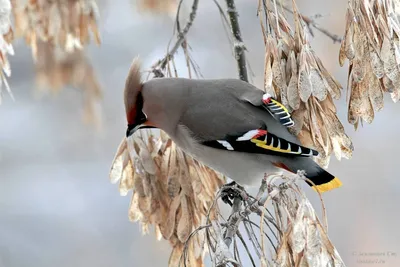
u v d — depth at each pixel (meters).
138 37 18.08
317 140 9.13
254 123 9.63
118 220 17.66
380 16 8.70
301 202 7.94
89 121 14.77
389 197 16.33
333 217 16.12
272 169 9.77
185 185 9.70
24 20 10.85
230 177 10.01
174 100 9.80
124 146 9.87
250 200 9.49
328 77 9.02
